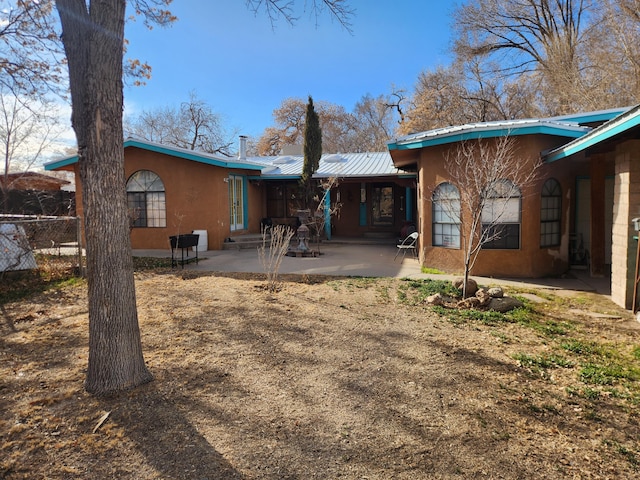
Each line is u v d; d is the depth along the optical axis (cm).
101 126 310
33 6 856
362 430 281
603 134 567
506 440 270
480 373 372
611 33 1791
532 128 761
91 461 247
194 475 234
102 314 329
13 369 378
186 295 662
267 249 1274
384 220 1720
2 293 689
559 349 439
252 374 368
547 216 842
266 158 2009
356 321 526
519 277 826
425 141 861
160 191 1314
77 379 355
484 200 648
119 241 329
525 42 2423
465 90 2627
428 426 286
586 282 791
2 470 237
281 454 254
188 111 3100
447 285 722
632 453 258
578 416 302
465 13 2491
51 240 1030
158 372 368
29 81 1042
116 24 311
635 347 448
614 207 643
